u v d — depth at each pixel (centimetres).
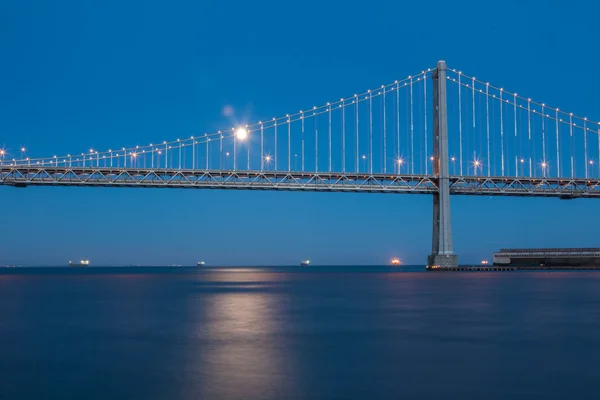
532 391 1339
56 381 1438
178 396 1306
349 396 1303
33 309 3152
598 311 2958
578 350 1812
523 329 2281
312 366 1594
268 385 1393
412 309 3133
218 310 3086
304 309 3152
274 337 2091
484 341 1992
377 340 2022
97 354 1761
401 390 1349
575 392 1330
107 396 1310
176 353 1777
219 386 1385
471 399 1282
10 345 1920
